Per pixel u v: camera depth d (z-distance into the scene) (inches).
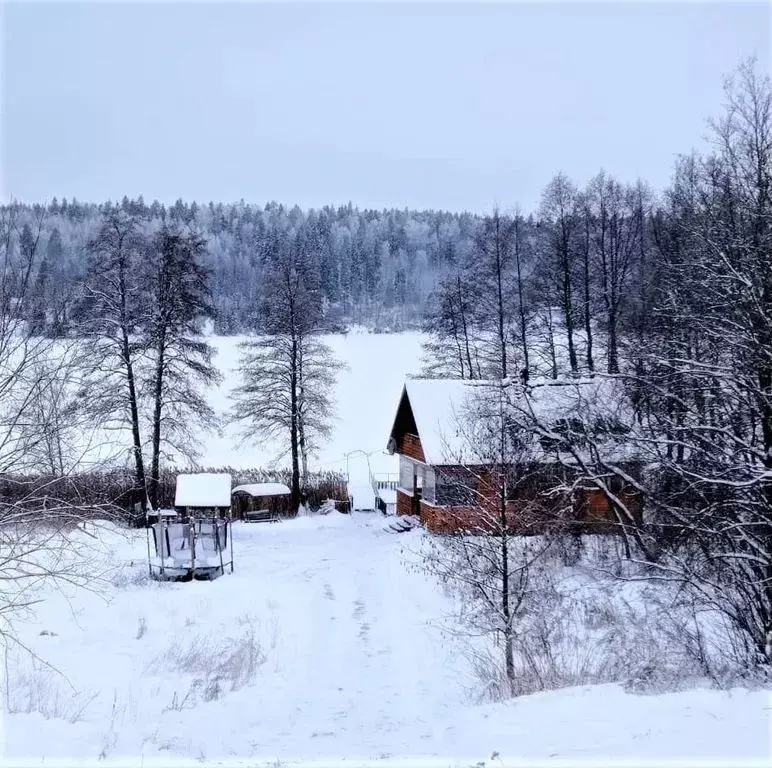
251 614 801.6
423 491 1296.8
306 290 1644.9
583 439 824.9
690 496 686.5
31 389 478.3
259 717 482.6
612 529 904.3
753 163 697.6
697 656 521.0
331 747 405.7
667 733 324.8
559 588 775.1
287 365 1638.8
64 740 396.2
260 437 2241.6
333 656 655.1
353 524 1509.6
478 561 646.5
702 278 725.9
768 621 541.0
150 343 1342.3
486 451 700.0
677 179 1139.3
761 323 610.9
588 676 514.3
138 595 875.4
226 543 1167.6
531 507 651.5
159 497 1497.3
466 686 557.3
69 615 762.8
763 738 301.6
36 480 498.0
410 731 443.5
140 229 1513.3
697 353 736.3
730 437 615.8
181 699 517.7
